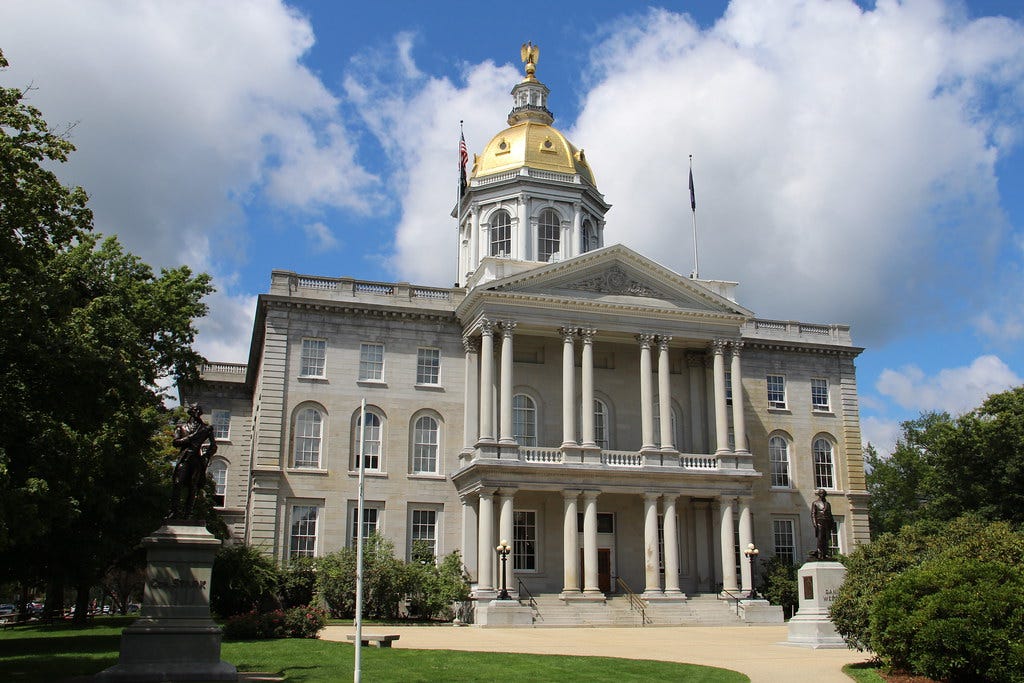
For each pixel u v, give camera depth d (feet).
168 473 153.58
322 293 192.34
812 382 225.15
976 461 195.93
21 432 99.71
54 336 95.91
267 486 179.52
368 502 184.34
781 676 85.35
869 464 321.93
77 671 88.17
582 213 229.25
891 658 80.64
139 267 166.30
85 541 127.75
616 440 199.31
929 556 90.02
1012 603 72.79
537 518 188.65
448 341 197.16
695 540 193.26
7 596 391.86
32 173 90.12
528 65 252.62
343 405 188.03
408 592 167.84
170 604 74.54
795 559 211.61
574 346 188.96
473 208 229.25
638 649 113.91
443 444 191.52
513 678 84.84
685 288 192.75
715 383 193.47
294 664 91.40
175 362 166.30
